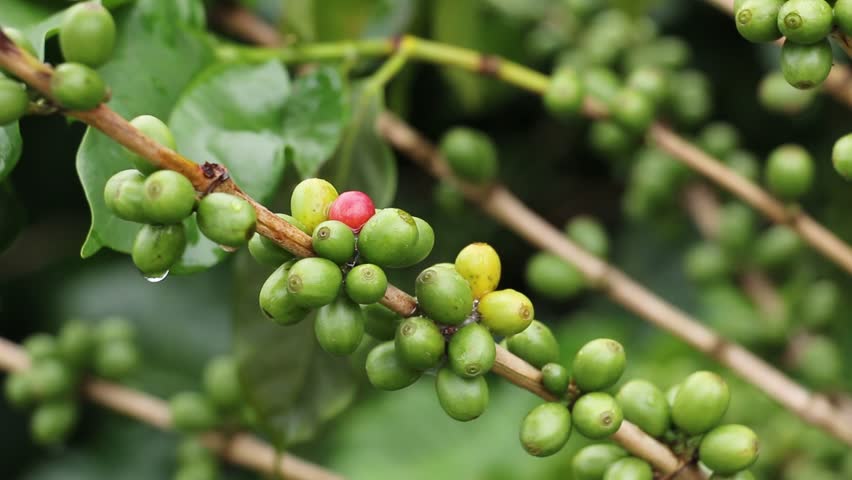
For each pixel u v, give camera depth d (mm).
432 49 933
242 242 708
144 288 1393
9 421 1323
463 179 1000
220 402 976
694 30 1317
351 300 729
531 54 1160
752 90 1305
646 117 948
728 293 1120
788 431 1004
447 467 1250
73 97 693
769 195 963
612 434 757
